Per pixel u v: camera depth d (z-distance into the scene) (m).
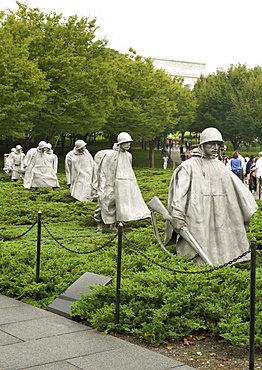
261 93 59.44
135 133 48.88
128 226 16.59
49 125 42.25
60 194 23.69
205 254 9.57
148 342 6.83
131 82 47.91
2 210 18.83
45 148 26.89
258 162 26.52
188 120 62.47
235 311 7.20
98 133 61.62
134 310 7.33
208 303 7.36
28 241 13.58
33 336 6.89
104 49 45.00
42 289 8.86
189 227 9.67
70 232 15.38
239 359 6.33
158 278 7.99
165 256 10.07
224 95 65.69
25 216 18.09
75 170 22.03
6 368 5.86
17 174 34.06
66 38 41.44
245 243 9.91
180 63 114.94
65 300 8.10
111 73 44.12
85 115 42.12
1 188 27.25
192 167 9.88
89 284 8.28
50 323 7.46
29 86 36.94
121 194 15.23
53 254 11.11
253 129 59.62
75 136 60.62
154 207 10.08
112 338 6.87
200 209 9.67
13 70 35.75
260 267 10.27
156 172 42.09
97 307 7.68
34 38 39.19
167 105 48.91
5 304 8.49
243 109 59.84
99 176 15.45
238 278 8.34
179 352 6.54
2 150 56.44
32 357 6.18
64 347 6.51
